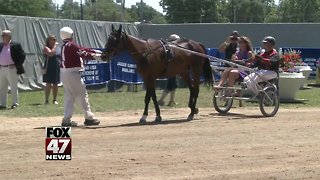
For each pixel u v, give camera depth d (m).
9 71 14.57
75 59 11.16
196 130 10.95
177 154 8.62
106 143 9.46
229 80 13.69
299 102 16.77
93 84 20.34
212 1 57.09
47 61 15.80
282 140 9.87
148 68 11.92
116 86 21.28
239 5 60.28
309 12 62.28
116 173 7.40
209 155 8.56
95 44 23.28
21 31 19.62
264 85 13.35
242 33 30.27
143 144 9.40
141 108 15.17
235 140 9.84
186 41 13.04
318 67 23.00
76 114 13.48
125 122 12.23
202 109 14.88
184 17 52.44
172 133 10.56
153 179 7.13
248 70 13.28
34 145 9.27
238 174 7.44
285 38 30.05
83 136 10.13
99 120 12.45
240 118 12.90
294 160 8.28
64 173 7.39
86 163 7.96
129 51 11.80
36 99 17.33
